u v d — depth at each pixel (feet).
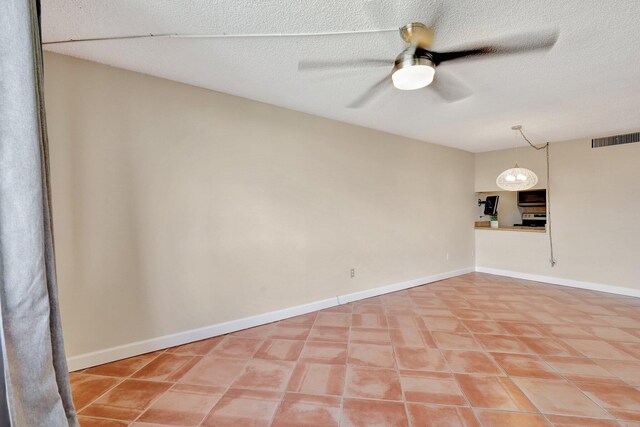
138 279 8.11
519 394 6.46
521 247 17.15
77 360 7.34
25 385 3.63
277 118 10.56
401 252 14.84
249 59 7.35
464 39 6.41
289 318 10.87
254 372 7.34
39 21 4.15
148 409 6.00
